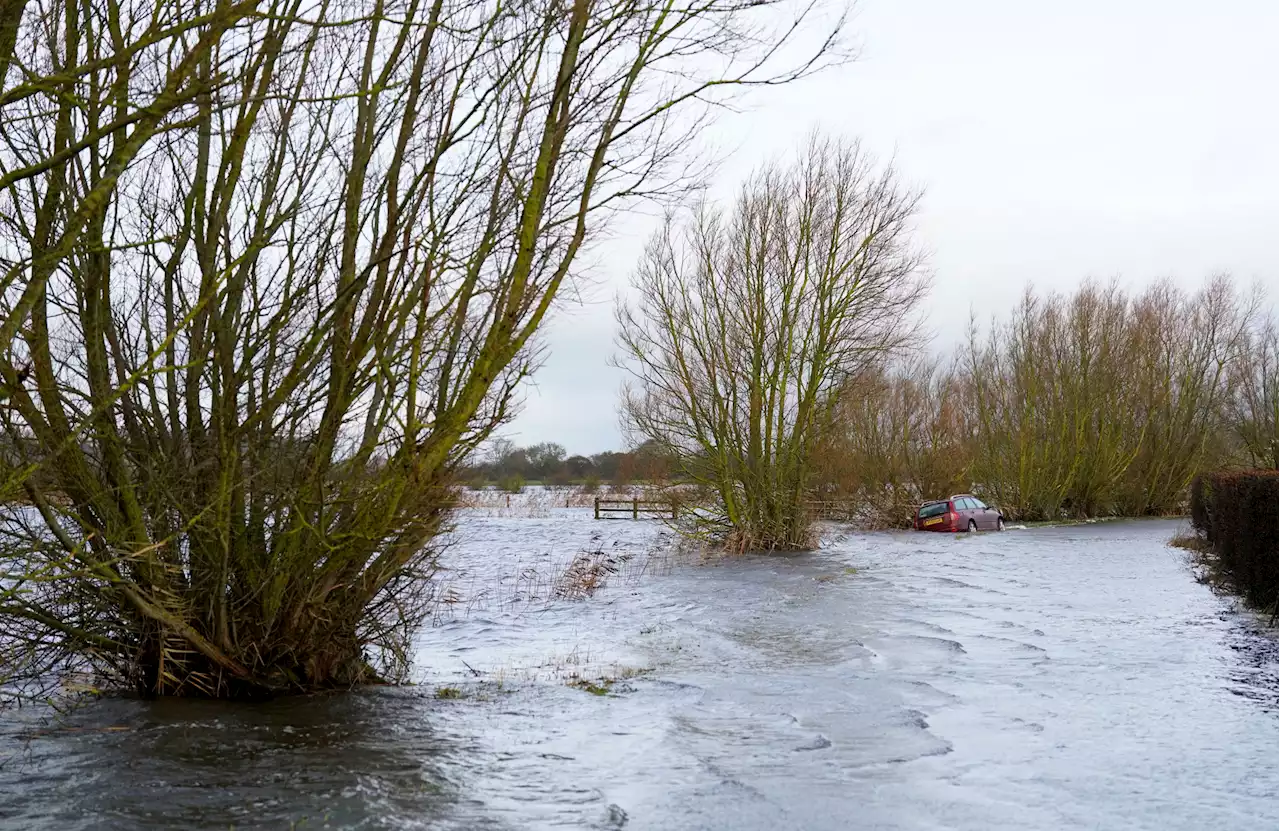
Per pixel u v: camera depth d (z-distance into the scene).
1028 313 48.44
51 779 6.17
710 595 18.09
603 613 15.94
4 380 6.75
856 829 5.52
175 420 8.12
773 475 28.03
